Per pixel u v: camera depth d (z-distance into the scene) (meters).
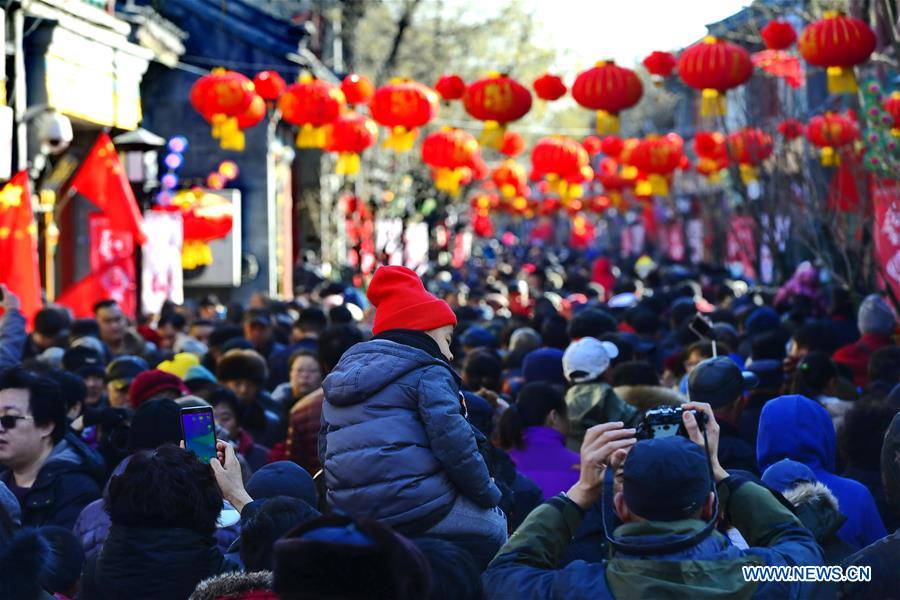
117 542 5.59
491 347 13.52
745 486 5.02
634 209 75.81
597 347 9.20
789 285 22.14
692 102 52.09
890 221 16.06
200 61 28.94
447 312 6.25
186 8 28.77
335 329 10.71
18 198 16.08
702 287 28.86
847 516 6.76
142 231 19.98
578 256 68.69
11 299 11.75
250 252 29.88
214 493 5.73
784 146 21.70
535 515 4.95
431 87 42.19
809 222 20.75
